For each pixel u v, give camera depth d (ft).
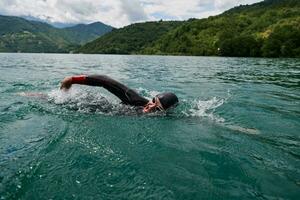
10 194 9.54
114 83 22.45
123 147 13.98
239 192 10.20
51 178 10.69
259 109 23.38
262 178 11.30
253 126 18.40
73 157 12.55
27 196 9.50
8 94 26.35
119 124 17.81
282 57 201.57
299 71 70.08
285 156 13.56
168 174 11.35
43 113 19.83
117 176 11.03
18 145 13.75
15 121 17.79
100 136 15.43
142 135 15.90
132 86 36.99
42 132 15.79
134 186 10.34
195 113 21.42
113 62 107.76
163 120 19.19
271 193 10.22
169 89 34.83
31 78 41.68
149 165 12.09
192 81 44.29
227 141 15.35
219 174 11.51
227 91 33.81
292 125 18.84
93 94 24.76
